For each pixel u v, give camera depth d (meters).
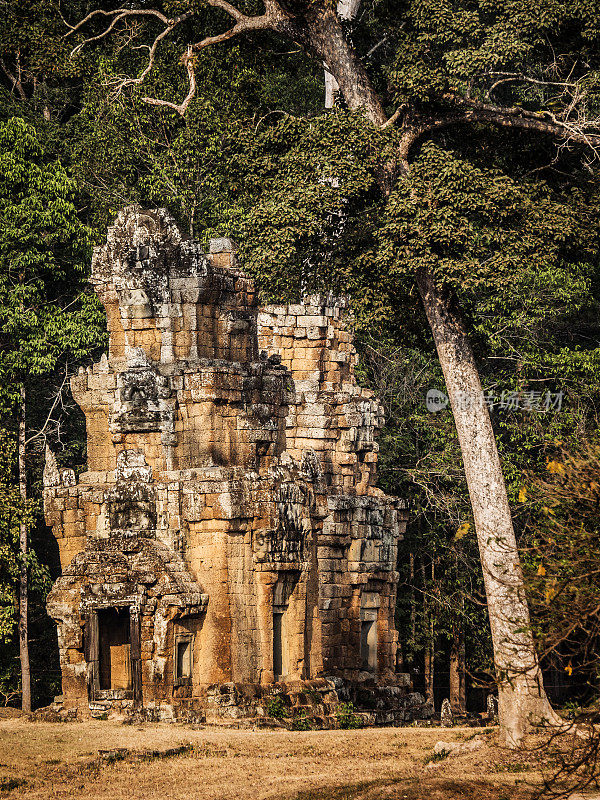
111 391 98.50
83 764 69.56
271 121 85.12
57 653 126.81
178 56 115.69
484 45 72.06
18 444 122.25
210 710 87.88
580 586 44.97
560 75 78.62
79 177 130.50
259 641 92.94
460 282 70.06
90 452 100.12
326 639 110.00
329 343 119.25
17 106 134.12
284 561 95.19
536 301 119.56
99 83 125.69
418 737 77.06
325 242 77.75
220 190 127.38
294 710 92.00
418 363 131.75
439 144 80.62
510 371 121.69
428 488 124.94
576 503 47.22
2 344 125.00
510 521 71.06
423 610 131.12
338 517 112.38
